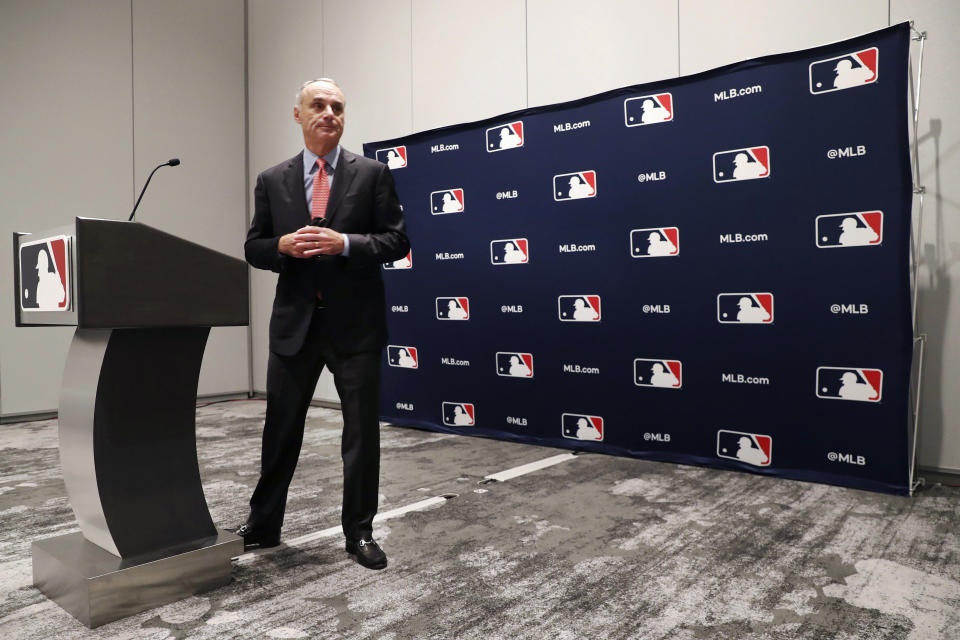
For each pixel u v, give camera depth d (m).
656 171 3.33
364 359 2.01
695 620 1.60
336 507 2.61
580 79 3.84
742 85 3.06
